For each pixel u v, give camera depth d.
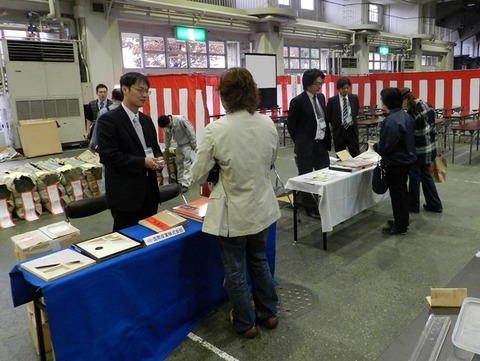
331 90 10.73
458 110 8.40
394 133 3.17
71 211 2.72
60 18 8.21
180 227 2.15
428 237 3.42
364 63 15.62
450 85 9.14
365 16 15.37
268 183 1.99
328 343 2.08
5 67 7.68
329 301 2.48
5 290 2.81
